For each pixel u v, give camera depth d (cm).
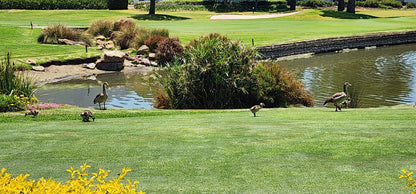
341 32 4309
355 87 2200
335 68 2881
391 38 4334
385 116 1115
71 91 2131
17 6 6169
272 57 3441
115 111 1388
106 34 3709
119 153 755
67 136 913
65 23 4800
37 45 3188
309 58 3441
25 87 1675
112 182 463
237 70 1862
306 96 1905
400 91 2094
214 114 1319
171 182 599
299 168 643
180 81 1819
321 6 8206
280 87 1866
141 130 966
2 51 2919
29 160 726
